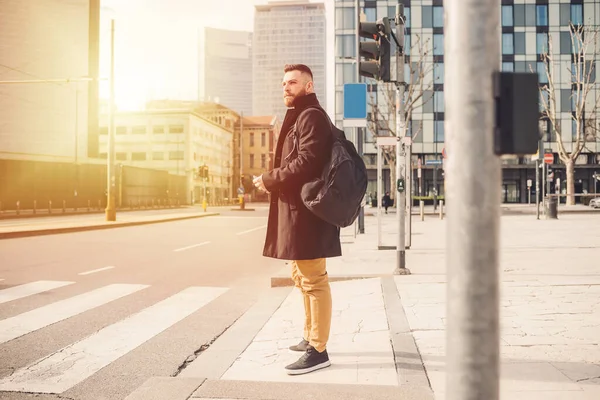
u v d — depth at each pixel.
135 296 6.08
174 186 59.19
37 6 47.44
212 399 2.72
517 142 1.33
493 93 1.35
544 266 7.73
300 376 3.13
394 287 6.05
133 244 12.87
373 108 36.50
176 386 2.89
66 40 49.62
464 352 1.34
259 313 5.07
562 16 49.19
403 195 7.09
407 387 2.85
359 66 6.70
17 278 7.38
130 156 71.81
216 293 6.30
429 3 48.56
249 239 14.66
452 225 1.37
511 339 3.81
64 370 3.41
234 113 102.44
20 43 46.56
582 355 3.42
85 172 39.34
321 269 3.25
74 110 50.62
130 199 45.06
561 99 48.91
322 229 3.16
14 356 3.71
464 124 1.35
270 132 101.75
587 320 4.37
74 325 4.64
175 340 4.15
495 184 1.35
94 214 32.72
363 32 6.66
